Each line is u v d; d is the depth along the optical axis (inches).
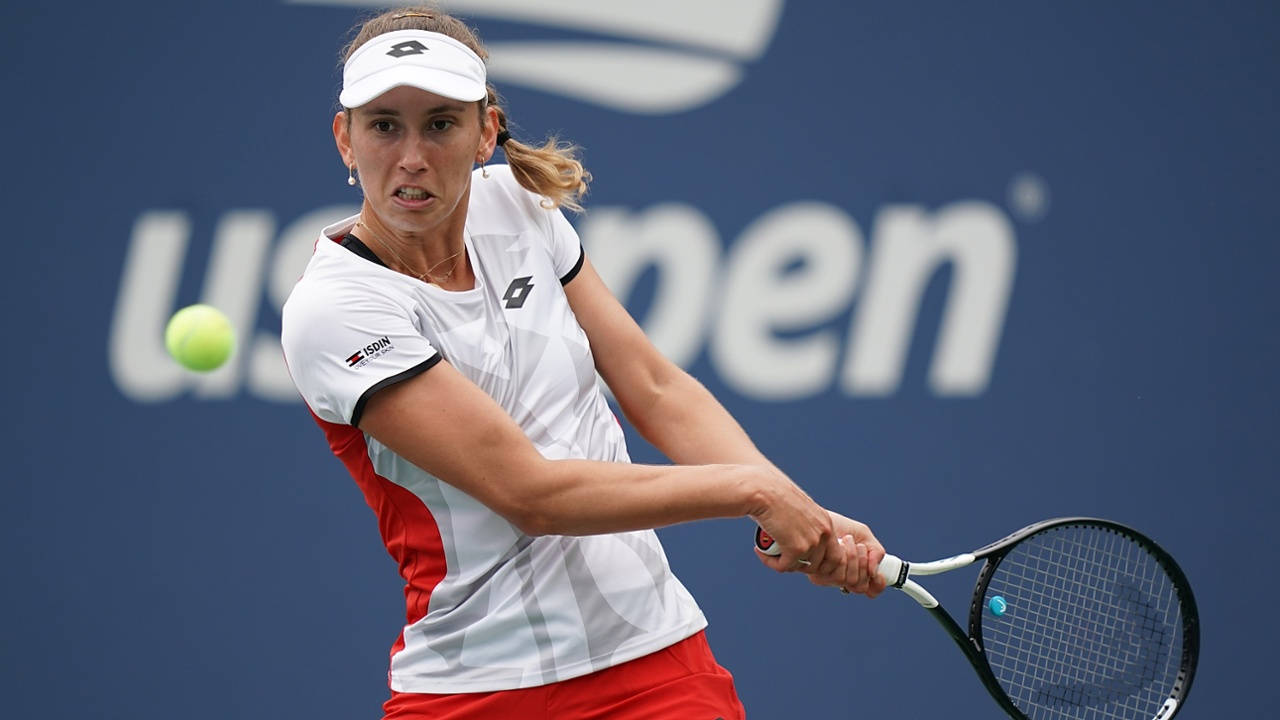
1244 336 932.0
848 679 912.3
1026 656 735.1
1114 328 932.0
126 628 916.0
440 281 428.8
